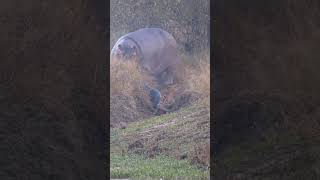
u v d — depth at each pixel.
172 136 24.14
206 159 23.52
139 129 24.94
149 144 24.48
